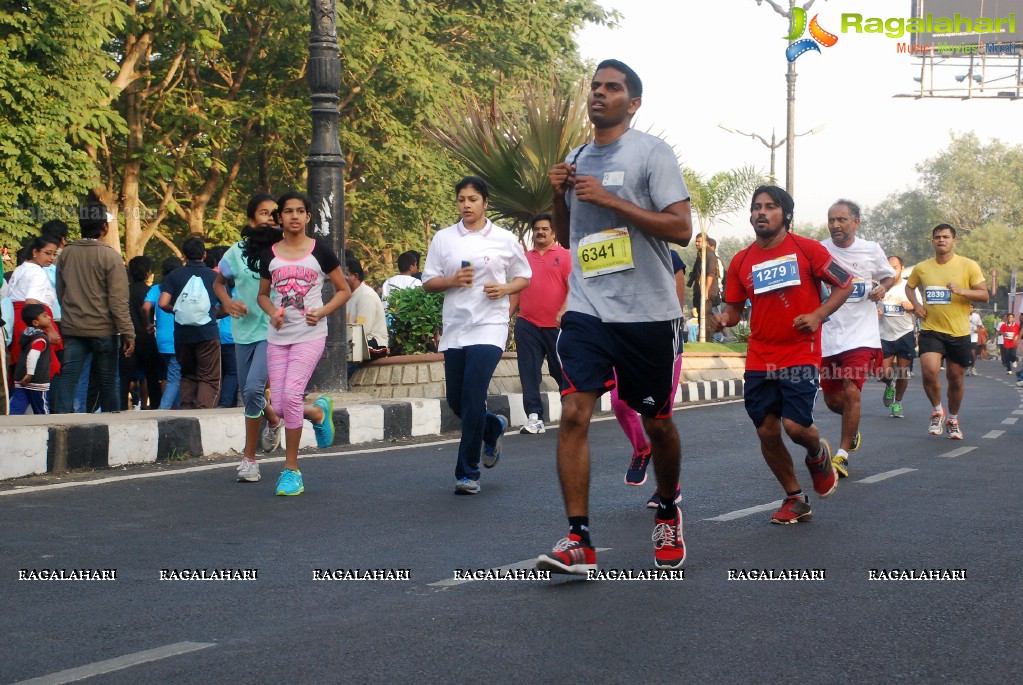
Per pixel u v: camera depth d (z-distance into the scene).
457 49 28.28
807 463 6.56
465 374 7.39
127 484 7.62
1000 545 5.75
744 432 11.55
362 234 30.20
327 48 11.41
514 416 12.72
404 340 13.16
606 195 4.74
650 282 4.85
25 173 19.05
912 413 14.48
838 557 5.42
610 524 6.41
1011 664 3.75
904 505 7.04
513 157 16.45
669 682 3.52
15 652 3.83
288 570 5.11
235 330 7.86
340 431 10.28
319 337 7.47
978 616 4.36
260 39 25.83
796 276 6.27
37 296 10.84
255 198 7.70
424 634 4.04
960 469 8.83
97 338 10.28
